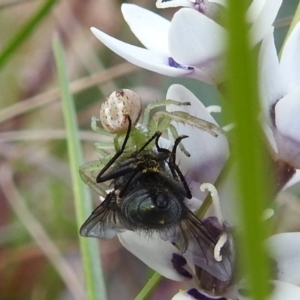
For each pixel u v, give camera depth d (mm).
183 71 74
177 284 130
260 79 66
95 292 87
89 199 93
